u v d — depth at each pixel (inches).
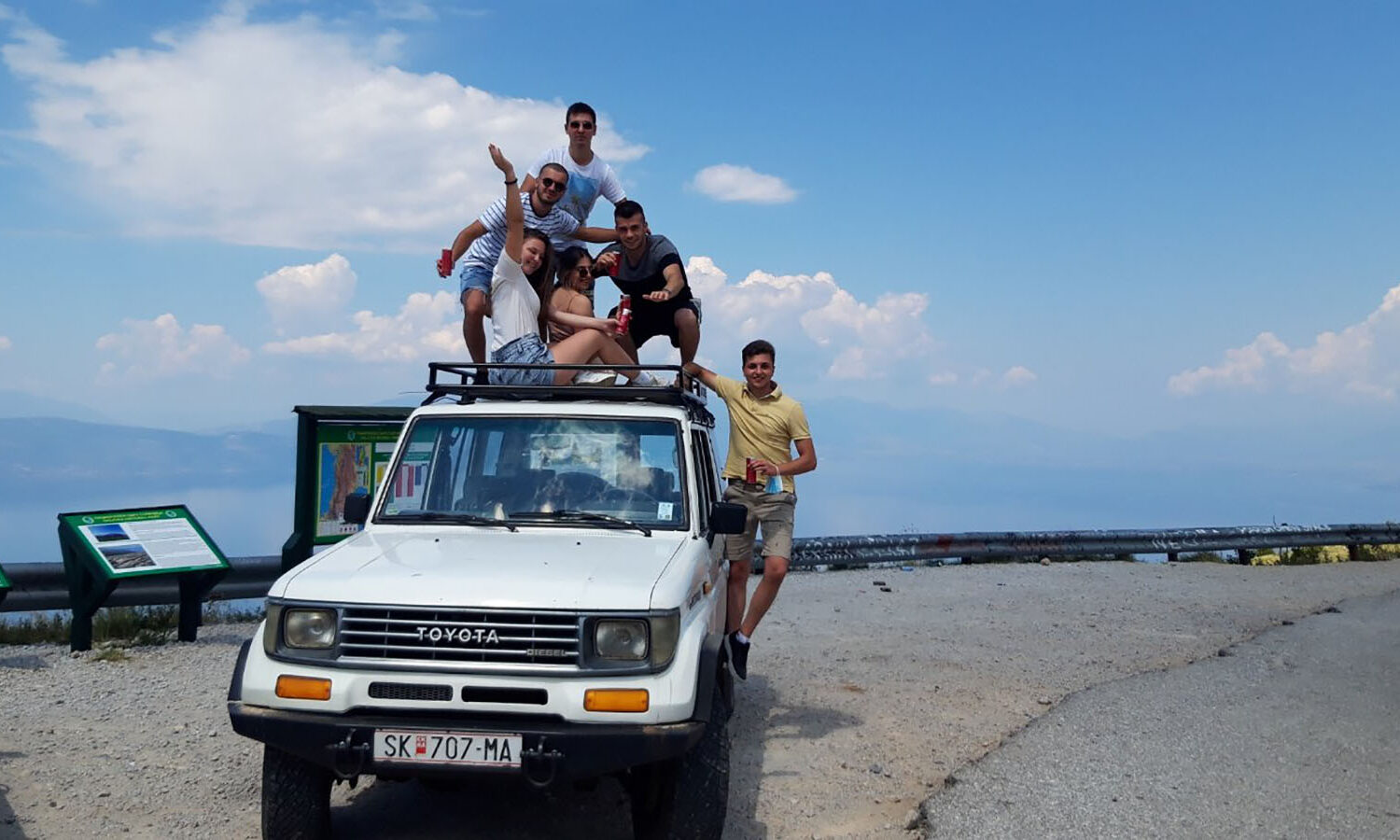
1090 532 756.0
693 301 368.8
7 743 270.1
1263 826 224.1
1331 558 847.7
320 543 426.6
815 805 238.8
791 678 372.5
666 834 192.5
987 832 217.6
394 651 181.6
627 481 237.0
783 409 311.6
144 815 221.0
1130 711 322.3
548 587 186.1
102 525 394.3
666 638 183.2
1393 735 299.1
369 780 248.4
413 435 244.1
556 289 327.6
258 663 185.6
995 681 368.8
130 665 368.5
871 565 701.3
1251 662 404.2
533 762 173.9
